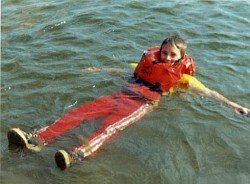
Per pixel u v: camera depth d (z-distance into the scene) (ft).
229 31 24.03
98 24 24.49
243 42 22.67
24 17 26.58
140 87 16.98
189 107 16.47
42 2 29.45
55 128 14.26
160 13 26.35
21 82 18.07
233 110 16.42
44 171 12.80
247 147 14.32
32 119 15.48
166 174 12.89
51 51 21.11
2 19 26.45
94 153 13.58
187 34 23.49
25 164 13.05
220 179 12.74
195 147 14.20
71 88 17.61
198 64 20.08
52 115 15.78
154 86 17.07
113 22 24.72
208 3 28.50
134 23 24.71
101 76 18.54
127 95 16.44
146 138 14.53
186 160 13.55
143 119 15.55
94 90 17.49
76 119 14.75
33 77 18.51
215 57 20.92
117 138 14.43
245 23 25.30
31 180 12.46
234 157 13.76
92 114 15.15
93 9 26.94
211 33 23.66
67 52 20.99
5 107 16.16
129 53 21.08
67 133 14.32
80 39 22.49
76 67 19.47
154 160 13.47
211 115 16.06
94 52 21.06
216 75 19.06
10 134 13.55
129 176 12.78
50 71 19.03
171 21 25.20
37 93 17.20
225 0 29.22
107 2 28.30
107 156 13.58
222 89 17.90
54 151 13.57
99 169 13.00
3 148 13.70
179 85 17.30
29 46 21.90
